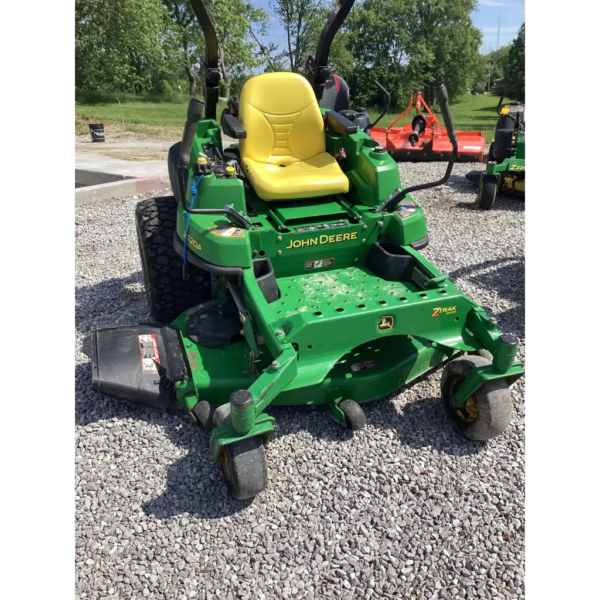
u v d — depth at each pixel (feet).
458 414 9.51
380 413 10.19
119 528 7.83
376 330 8.92
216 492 8.43
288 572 7.20
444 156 32.68
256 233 10.09
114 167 29.58
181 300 12.50
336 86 17.20
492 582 7.02
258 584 7.05
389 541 7.62
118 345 10.13
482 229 20.68
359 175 11.84
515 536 7.68
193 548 7.55
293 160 12.46
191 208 9.97
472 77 121.29
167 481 8.66
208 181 10.18
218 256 9.64
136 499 8.33
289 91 12.15
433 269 10.00
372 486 8.52
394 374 10.07
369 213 10.98
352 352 10.50
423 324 9.25
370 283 10.59
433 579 7.10
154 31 75.25
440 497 8.30
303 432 9.66
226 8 73.00
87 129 49.26
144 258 12.51
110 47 71.92
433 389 10.94
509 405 8.71
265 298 9.77
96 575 7.16
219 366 9.87
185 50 95.04
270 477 8.71
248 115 12.01
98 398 10.59
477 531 7.77
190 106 8.75
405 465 8.95
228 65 77.61
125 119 56.18
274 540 7.66
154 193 25.08
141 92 100.48
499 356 8.54
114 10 68.08
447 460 9.06
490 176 22.63
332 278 10.84
